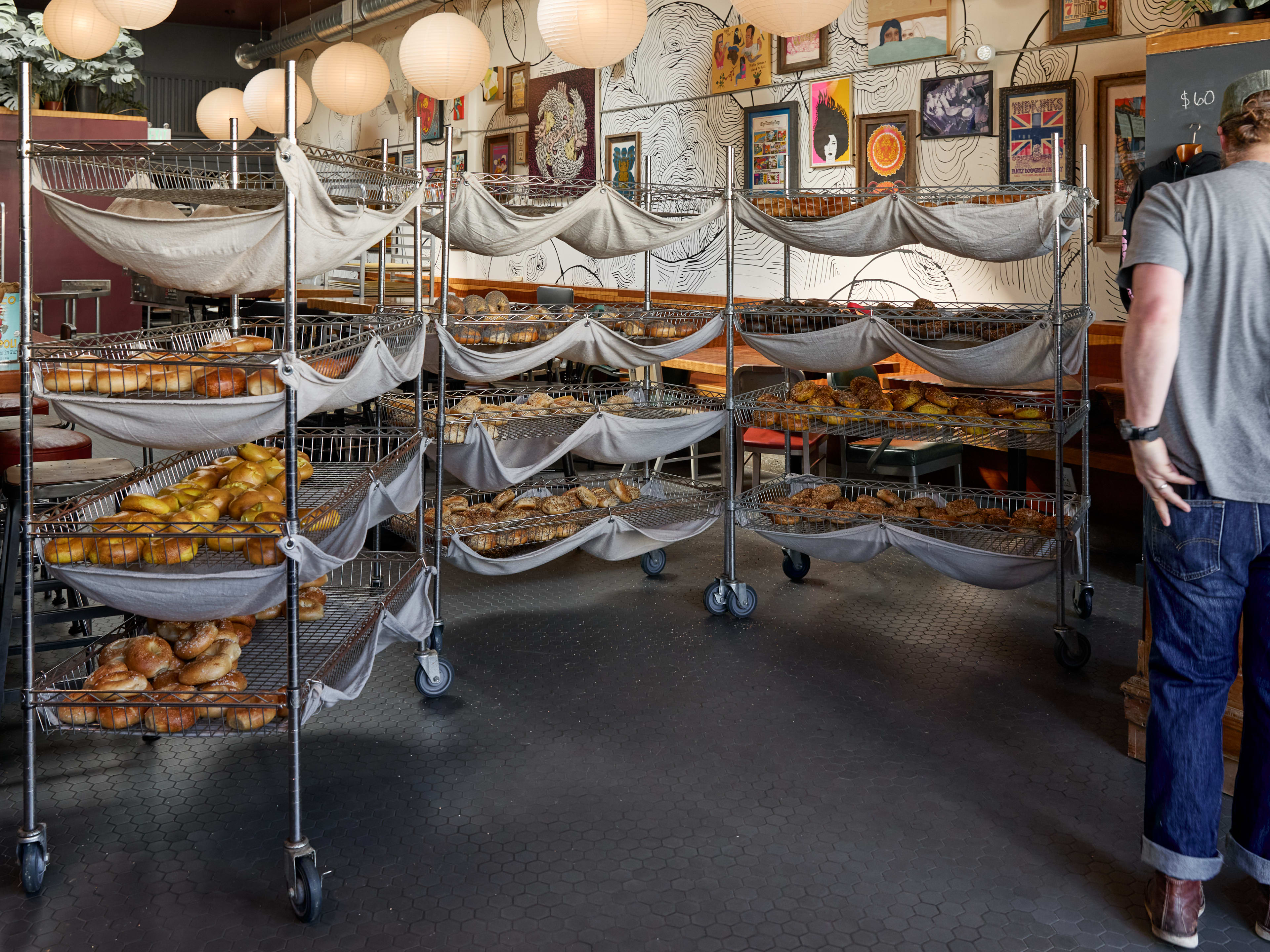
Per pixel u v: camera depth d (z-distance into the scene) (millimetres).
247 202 3082
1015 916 2168
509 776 2789
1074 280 5551
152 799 2666
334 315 3615
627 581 4598
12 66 8688
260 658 2740
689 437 4051
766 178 7293
